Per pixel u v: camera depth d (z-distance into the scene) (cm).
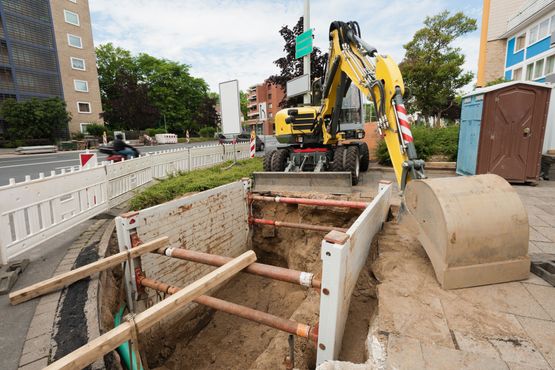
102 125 3288
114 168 584
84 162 586
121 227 335
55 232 399
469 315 220
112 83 4500
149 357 354
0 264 320
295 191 619
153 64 5056
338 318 219
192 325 430
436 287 257
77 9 3161
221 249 504
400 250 328
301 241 575
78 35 3191
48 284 266
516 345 190
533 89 567
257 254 623
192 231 436
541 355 181
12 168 1215
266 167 779
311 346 276
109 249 396
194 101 5481
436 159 902
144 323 183
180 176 782
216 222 489
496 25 2155
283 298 494
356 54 518
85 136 3017
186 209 422
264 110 1138
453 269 250
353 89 809
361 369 172
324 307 217
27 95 2870
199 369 359
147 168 766
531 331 202
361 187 665
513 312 222
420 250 327
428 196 277
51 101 2741
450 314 222
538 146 583
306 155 732
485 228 250
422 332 204
